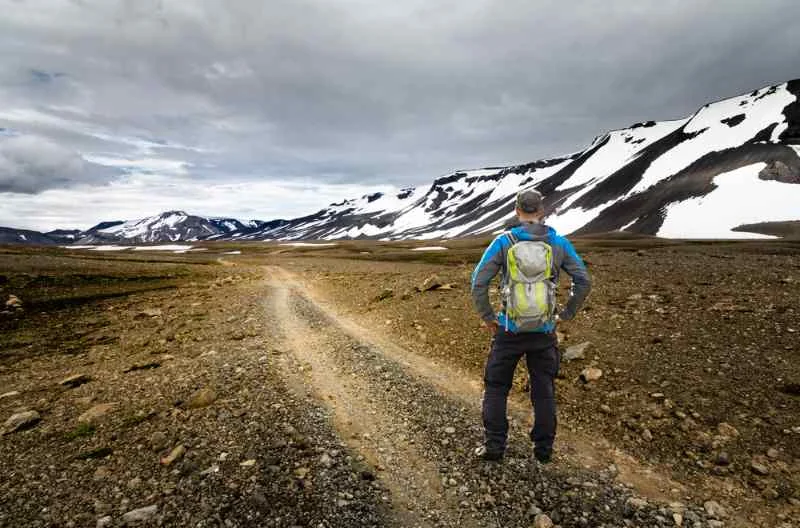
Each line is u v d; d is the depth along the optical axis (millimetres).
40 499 4398
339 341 11336
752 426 5375
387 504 4363
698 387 6453
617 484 4641
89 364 10508
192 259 103438
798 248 69750
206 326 14578
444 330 11344
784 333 7926
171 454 5203
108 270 43562
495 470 4934
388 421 6305
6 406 7461
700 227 151750
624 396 6551
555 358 4941
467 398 7113
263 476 4723
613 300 12055
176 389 7766
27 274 33469
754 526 3924
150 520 4004
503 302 4770
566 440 5609
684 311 10062
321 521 4020
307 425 6094
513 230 4812
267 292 25344
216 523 3961
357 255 116750
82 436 5914
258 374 8469
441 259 85188
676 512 4156
